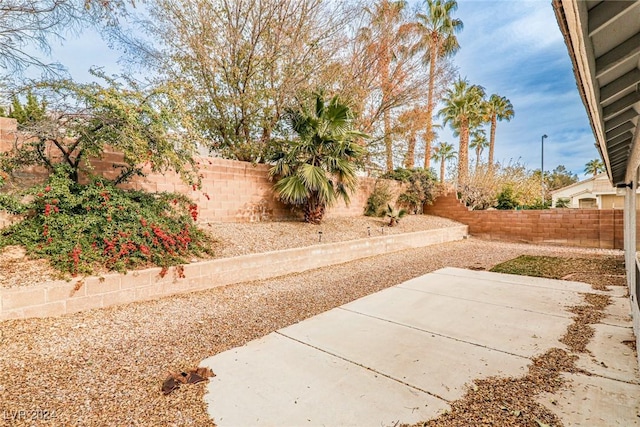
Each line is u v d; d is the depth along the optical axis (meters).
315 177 8.33
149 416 2.20
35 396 2.38
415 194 14.14
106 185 5.34
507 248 11.00
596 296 5.13
